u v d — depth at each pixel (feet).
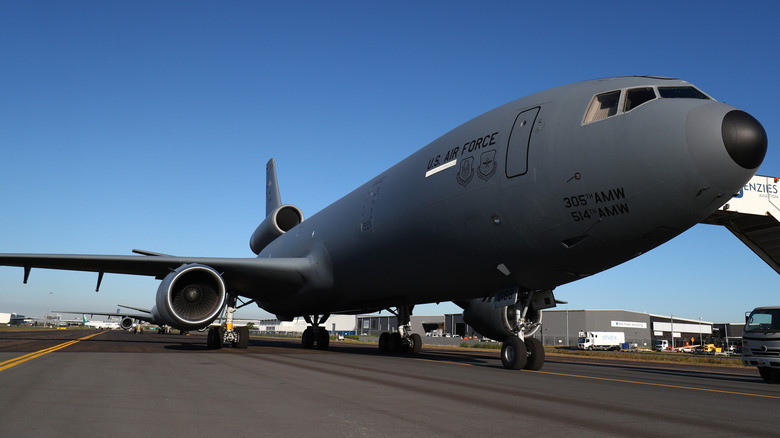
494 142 35.17
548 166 31.53
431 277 42.73
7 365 32.55
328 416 16.17
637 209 28.81
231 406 17.81
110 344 69.92
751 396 25.40
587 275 35.27
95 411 16.67
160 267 54.34
